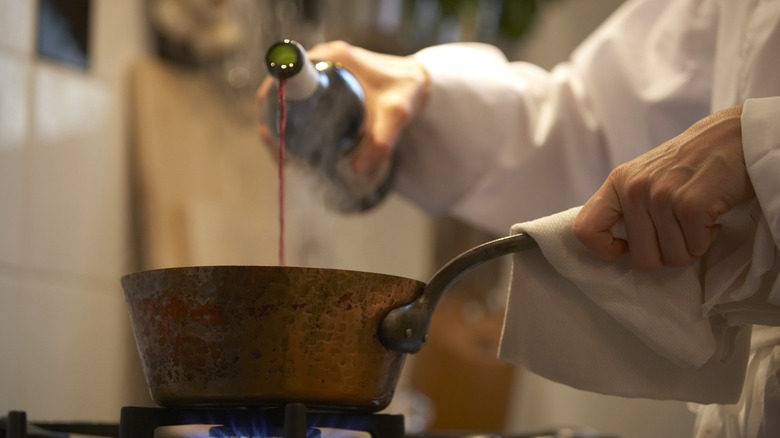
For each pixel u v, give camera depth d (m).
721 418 1.10
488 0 3.38
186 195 2.56
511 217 1.83
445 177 1.74
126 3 2.51
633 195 0.92
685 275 0.97
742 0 1.34
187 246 2.53
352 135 1.40
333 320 0.91
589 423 4.43
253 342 0.90
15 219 2.09
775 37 1.24
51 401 2.19
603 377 1.00
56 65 2.24
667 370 1.01
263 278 0.89
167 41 2.61
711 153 0.93
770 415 1.03
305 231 3.04
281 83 1.17
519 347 1.02
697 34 1.62
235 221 2.73
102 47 2.41
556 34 4.62
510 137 1.78
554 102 1.82
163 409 0.96
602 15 4.64
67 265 2.26
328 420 0.96
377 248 3.91
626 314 0.96
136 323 0.96
